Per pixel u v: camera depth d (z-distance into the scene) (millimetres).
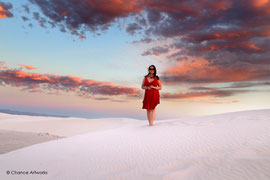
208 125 5773
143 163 3582
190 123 6586
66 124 40281
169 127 6492
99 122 42969
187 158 3402
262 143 3484
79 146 6047
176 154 3748
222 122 5871
